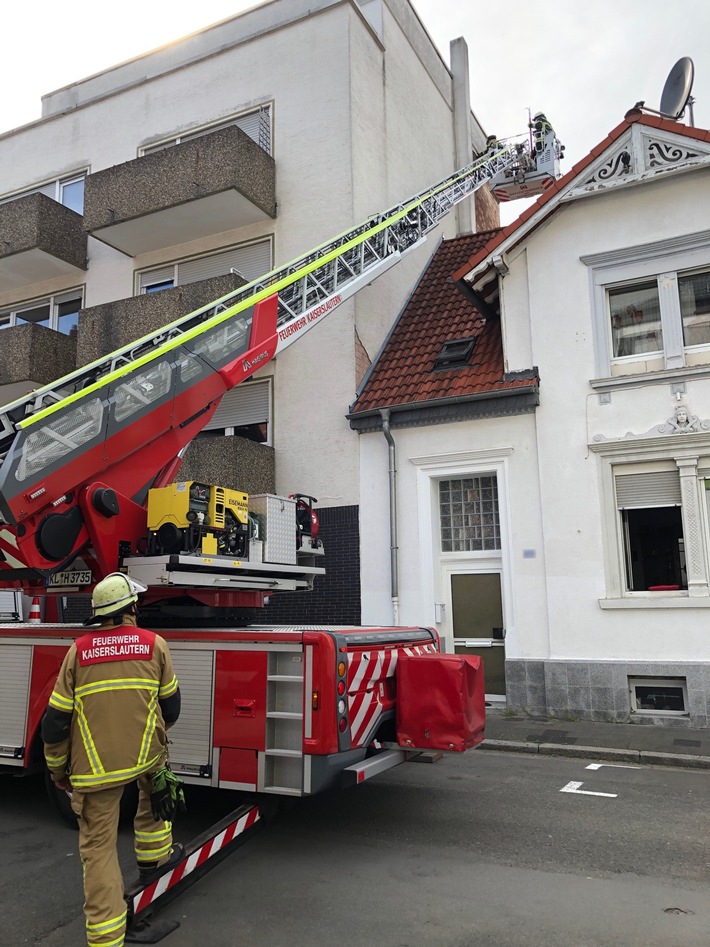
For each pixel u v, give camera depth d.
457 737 5.46
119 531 6.42
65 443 6.12
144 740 3.87
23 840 5.67
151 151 16.05
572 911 4.21
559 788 6.93
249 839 5.43
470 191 17.58
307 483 12.71
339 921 4.14
